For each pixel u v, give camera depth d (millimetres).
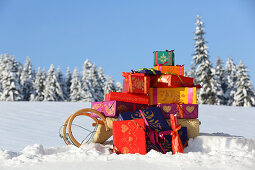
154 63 6219
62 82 55500
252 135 11359
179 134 5094
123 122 4820
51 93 50531
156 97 5680
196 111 5426
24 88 55781
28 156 4176
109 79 58188
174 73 5891
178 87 5633
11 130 10766
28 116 14250
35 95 55250
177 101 5590
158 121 5105
